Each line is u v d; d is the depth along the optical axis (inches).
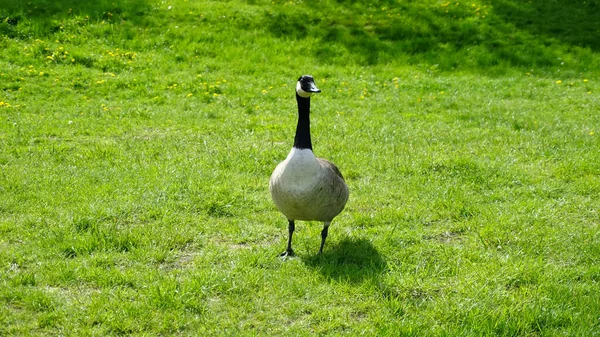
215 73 757.3
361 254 298.8
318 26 930.1
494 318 235.6
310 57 851.4
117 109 597.3
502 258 292.4
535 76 841.5
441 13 1003.3
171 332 230.2
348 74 800.3
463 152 479.2
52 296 248.4
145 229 318.7
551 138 518.9
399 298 255.8
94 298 246.7
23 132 498.9
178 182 389.7
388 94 716.0
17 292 249.8
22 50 751.1
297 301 251.6
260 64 803.4
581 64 893.2
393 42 915.4
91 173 404.2
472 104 670.5
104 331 227.6
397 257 296.5
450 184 403.2
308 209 280.1
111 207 346.9
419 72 829.2
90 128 527.5
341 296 256.5
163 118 569.6
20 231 314.7
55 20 826.2
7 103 595.2
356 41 900.6
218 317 239.1
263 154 456.4
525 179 416.2
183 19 897.5
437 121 590.2
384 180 414.9
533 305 245.4
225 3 959.0
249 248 306.0
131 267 280.5
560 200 380.5
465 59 880.9
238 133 529.3
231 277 267.1
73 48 771.4
